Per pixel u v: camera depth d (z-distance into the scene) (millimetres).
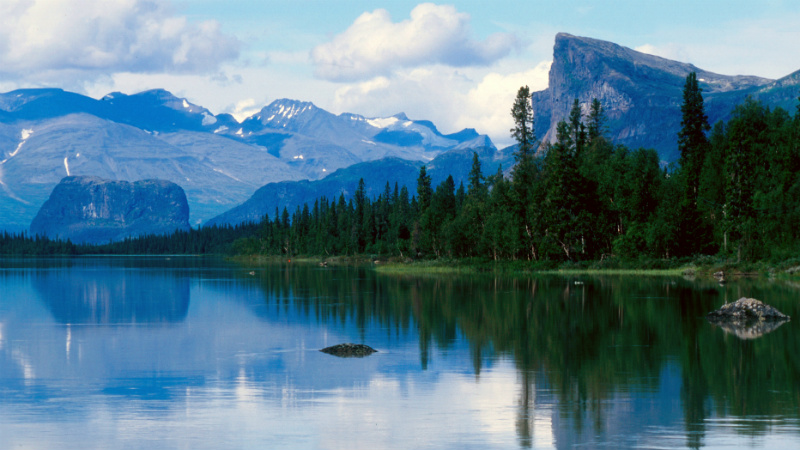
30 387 34781
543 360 40531
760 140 127438
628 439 25516
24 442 25844
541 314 62125
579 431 26531
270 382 35531
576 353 42594
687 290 83562
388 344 47125
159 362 41406
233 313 68938
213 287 110438
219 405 30953
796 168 116688
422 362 40375
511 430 26797
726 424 27188
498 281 109312
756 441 25109
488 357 41719
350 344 44781
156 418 28922
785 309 62125
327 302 78688
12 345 48844
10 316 68625
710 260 119438
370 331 53750
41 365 40812
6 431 27172
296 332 54000
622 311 63156
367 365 39688
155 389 34156
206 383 35438
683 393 32125
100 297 92500
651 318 58094
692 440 25297
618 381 34750
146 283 125938
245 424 27984
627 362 39531
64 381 36188
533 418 28344
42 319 65812
